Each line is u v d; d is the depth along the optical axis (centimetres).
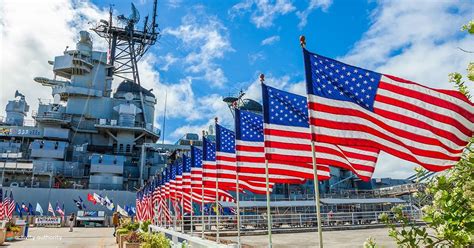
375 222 3341
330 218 3020
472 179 347
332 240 1759
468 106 598
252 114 1178
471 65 376
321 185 5578
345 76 718
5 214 3653
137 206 4381
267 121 900
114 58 7238
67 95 6306
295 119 919
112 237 2688
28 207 4522
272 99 924
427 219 339
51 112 5812
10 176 5062
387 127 652
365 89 691
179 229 2145
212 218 2614
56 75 6550
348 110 692
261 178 1118
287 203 3225
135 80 7169
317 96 715
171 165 2309
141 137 6344
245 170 1102
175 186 2195
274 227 2600
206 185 1434
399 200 3650
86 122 6112
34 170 5016
